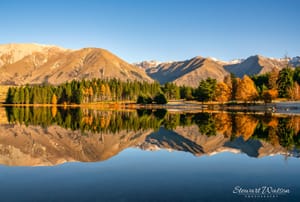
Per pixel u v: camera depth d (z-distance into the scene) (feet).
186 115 263.90
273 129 148.05
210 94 434.30
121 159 84.43
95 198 51.55
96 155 90.58
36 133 142.10
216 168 73.15
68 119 229.25
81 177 64.95
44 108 438.40
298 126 159.74
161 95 528.22
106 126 175.52
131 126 175.42
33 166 75.61
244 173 68.08
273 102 382.83
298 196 52.60
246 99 374.63
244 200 50.55
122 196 52.49
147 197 51.96
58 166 75.51
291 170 70.64
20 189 56.65
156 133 141.49
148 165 76.59
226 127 160.76
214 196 52.49
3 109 394.73
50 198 51.72
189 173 68.33
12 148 101.24
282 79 407.03
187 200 50.47
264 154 89.81
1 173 68.44
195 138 124.16
